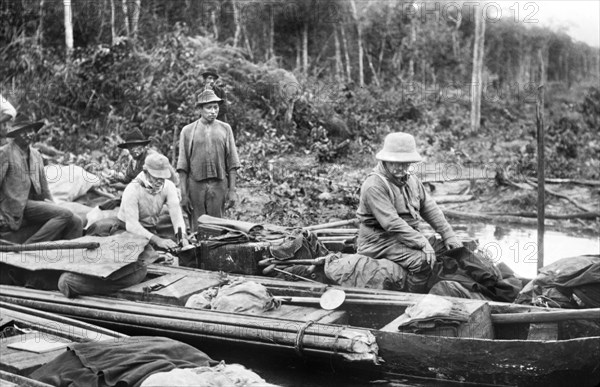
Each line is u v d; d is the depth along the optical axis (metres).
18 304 7.09
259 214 11.54
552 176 16.36
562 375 5.29
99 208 8.78
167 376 4.52
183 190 9.36
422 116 21.06
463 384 5.53
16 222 8.30
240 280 6.80
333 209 11.98
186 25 19.22
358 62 24.11
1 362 5.28
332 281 7.02
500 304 6.21
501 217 12.77
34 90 15.16
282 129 16.83
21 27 16.47
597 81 26.55
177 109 15.12
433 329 5.73
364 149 17.27
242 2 21.30
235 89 16.92
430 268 6.77
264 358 6.13
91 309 6.73
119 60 15.95
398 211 6.98
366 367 5.82
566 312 5.79
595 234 11.74
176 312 6.43
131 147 9.20
